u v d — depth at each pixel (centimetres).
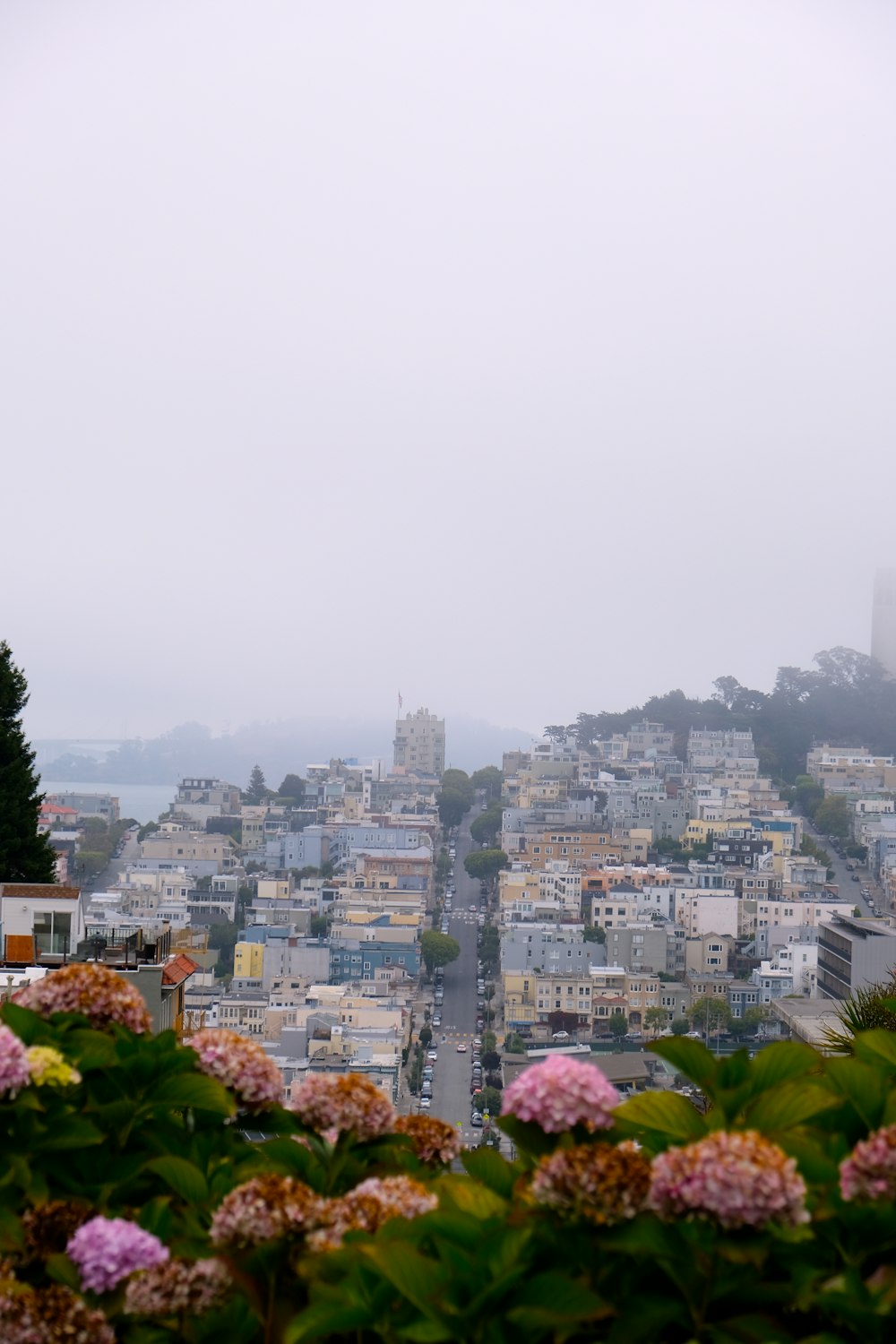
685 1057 355
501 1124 345
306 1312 299
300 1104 395
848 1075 349
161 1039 403
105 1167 379
